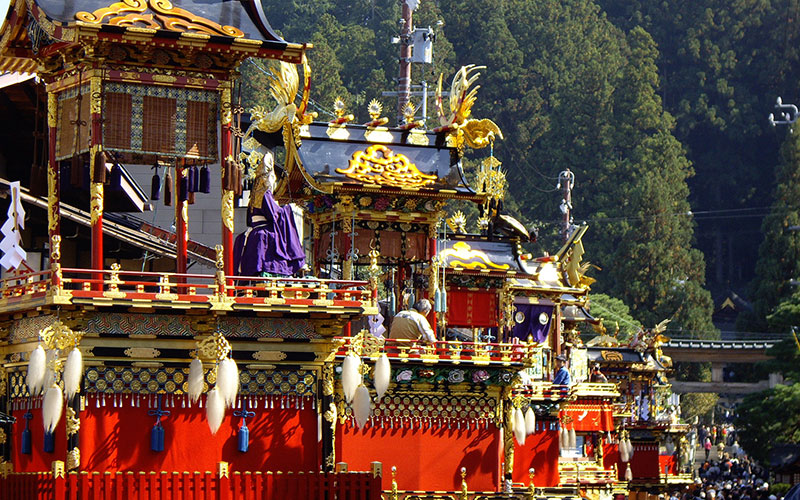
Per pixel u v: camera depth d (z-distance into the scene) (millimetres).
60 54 100438
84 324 95250
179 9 100375
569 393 151125
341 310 99625
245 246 105562
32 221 135500
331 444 101375
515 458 148875
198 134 99875
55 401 91750
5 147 138500
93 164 96000
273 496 97062
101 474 94625
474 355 122750
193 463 98188
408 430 121062
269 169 106562
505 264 146500
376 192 125312
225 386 94375
